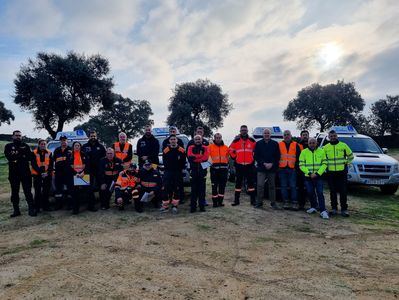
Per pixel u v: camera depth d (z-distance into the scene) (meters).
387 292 3.78
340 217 7.43
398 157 27.03
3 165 19.08
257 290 3.81
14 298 3.67
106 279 4.13
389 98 57.34
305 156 7.70
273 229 6.41
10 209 8.71
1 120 56.97
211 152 8.46
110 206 8.74
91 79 32.69
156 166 8.26
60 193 8.27
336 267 4.52
